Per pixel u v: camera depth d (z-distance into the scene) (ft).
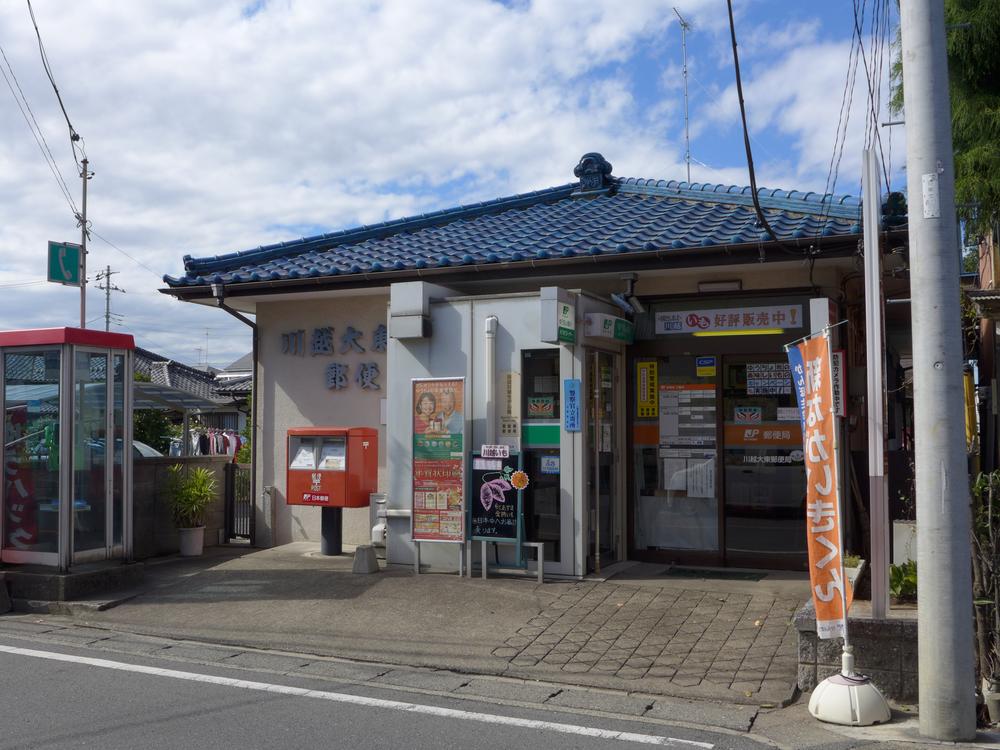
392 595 27.53
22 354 30.17
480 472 29.37
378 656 22.77
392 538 31.58
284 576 30.30
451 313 31.22
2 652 23.34
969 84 23.54
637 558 32.50
